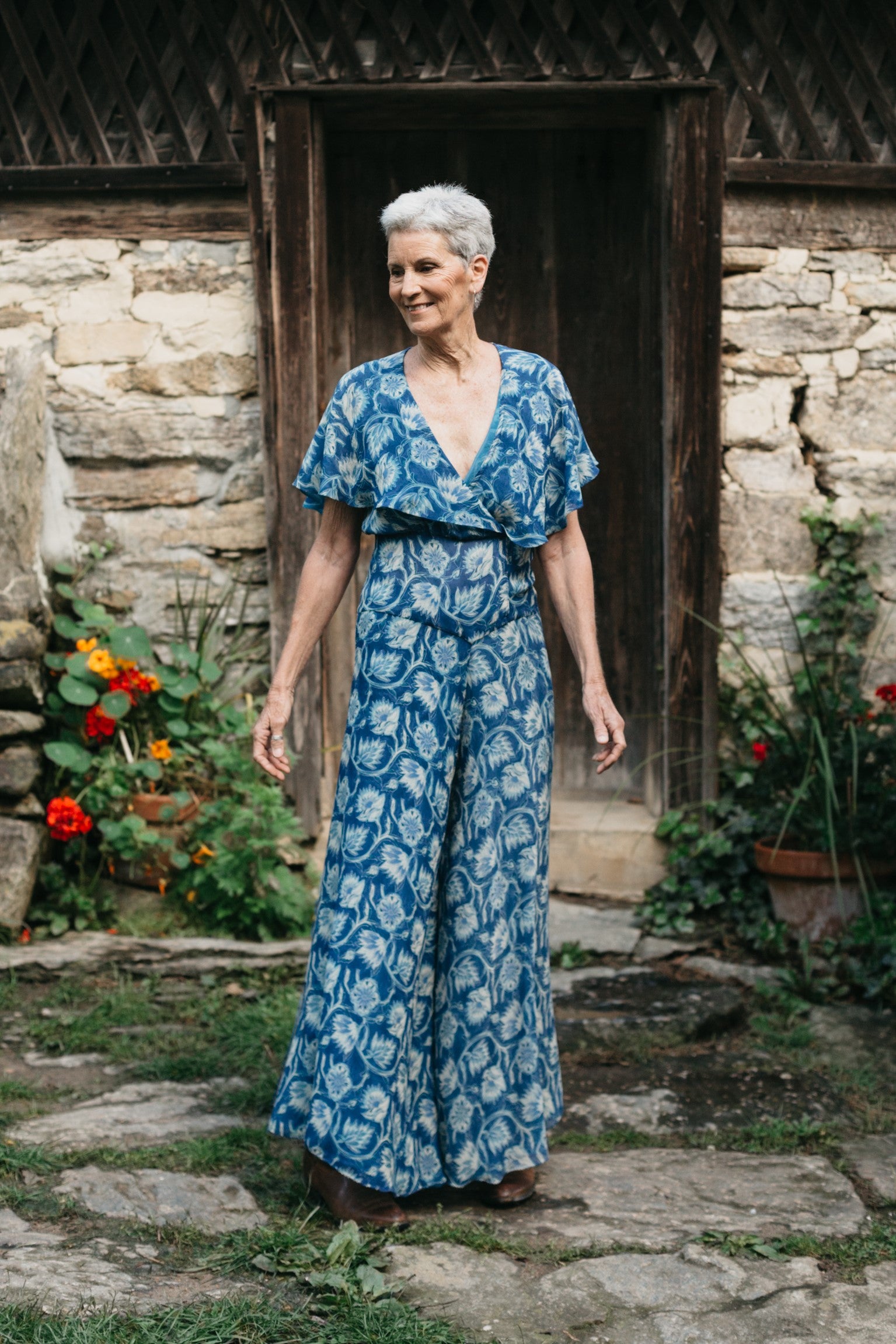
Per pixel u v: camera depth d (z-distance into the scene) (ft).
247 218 13.58
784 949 12.14
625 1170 8.16
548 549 7.72
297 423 13.43
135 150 13.61
